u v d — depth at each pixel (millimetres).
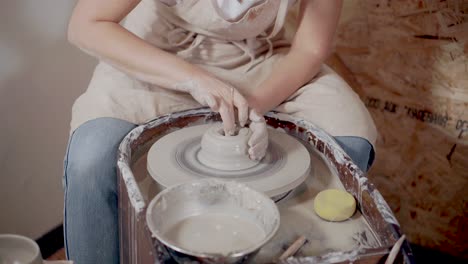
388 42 1729
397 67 1739
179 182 1004
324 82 1335
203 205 920
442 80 1661
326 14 1398
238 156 1059
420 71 1695
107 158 1109
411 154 1797
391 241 867
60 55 1603
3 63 1437
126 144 1090
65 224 1153
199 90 1136
